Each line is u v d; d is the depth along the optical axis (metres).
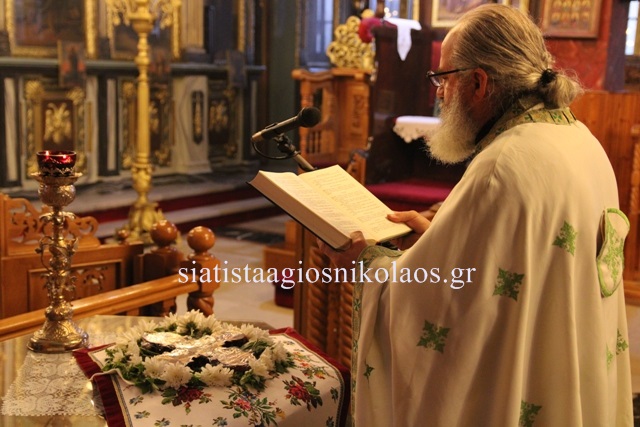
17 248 2.98
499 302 1.60
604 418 1.71
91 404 1.79
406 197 5.38
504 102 1.74
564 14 5.73
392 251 1.80
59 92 7.33
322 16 9.98
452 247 1.62
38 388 1.87
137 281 3.04
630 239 5.07
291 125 1.96
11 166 7.01
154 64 8.11
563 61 5.82
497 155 1.63
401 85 5.96
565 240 1.62
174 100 8.43
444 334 1.63
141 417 1.66
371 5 9.38
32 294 3.00
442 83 1.82
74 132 7.48
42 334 2.12
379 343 1.76
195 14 8.60
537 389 1.65
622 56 6.17
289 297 5.22
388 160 5.88
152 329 2.03
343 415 1.91
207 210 8.00
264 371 1.83
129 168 8.02
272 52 9.77
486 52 1.71
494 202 1.59
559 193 1.62
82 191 7.55
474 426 1.63
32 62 7.00
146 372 1.78
